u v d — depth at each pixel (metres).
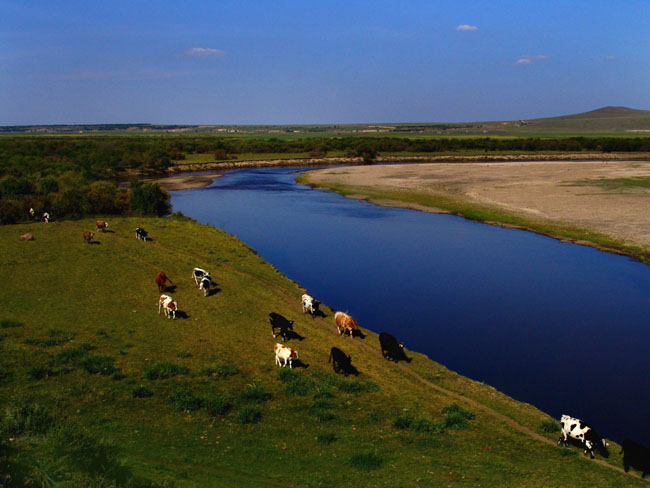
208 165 125.12
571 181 84.50
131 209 50.78
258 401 15.84
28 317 21.42
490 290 33.00
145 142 170.12
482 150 157.50
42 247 32.62
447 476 12.01
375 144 159.00
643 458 13.19
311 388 17.12
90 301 24.11
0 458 8.68
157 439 12.59
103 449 10.45
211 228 44.41
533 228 52.19
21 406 11.45
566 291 32.84
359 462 12.30
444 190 78.94
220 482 10.59
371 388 17.69
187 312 23.86
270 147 154.88
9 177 53.50
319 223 57.03
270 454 12.52
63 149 123.06
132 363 17.72
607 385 20.53
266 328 23.05
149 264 30.84
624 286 33.81
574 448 14.70
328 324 25.06
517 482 11.98
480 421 15.96
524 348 24.05
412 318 27.97
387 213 63.31
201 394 15.78
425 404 16.94
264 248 44.91
